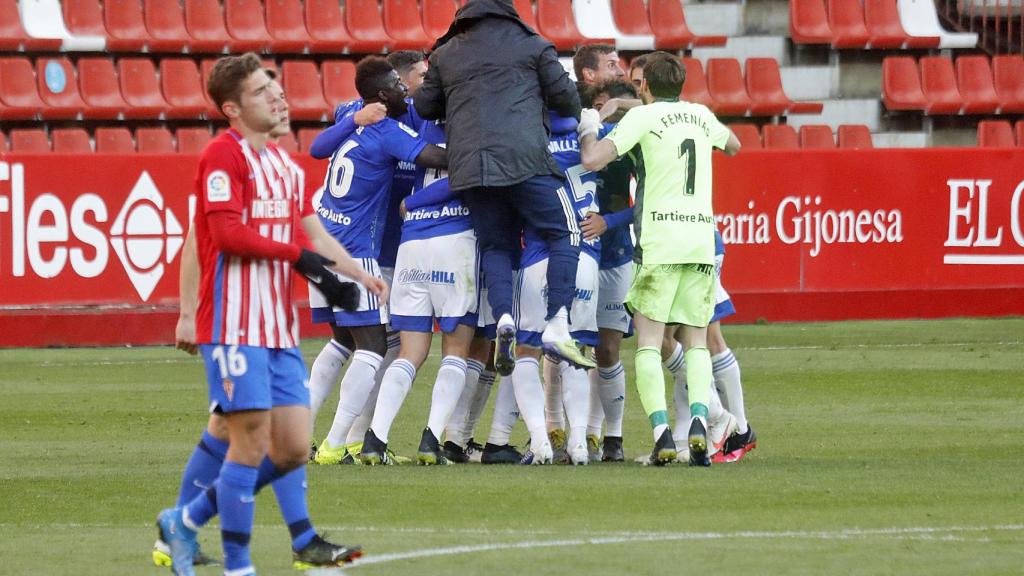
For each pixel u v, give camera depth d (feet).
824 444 99.71
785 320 183.21
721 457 91.97
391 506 75.00
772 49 241.55
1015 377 134.92
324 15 224.94
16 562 61.77
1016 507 74.13
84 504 76.79
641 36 232.94
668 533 67.26
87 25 213.87
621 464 93.25
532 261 91.97
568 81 89.92
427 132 96.12
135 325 164.86
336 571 59.67
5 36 207.51
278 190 57.47
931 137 236.84
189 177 166.40
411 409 120.26
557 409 99.55
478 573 58.95
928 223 186.70
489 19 90.22
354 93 215.92
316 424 112.68
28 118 200.85
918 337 168.66
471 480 83.66
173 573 59.41
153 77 210.18
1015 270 189.26
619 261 96.58
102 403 120.88
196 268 60.08
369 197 93.91
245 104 56.80
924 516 71.46
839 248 184.55
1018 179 188.75
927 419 111.04
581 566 60.08
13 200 160.35
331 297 57.57
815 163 183.42
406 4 228.84
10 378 137.39
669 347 96.89
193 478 60.44
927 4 246.68
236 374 55.83
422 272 91.91
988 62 238.89
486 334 95.20
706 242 88.58
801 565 60.13
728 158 180.65
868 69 241.76
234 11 221.25
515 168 87.81
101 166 163.22
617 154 88.53
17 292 161.07
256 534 68.90
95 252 163.32
